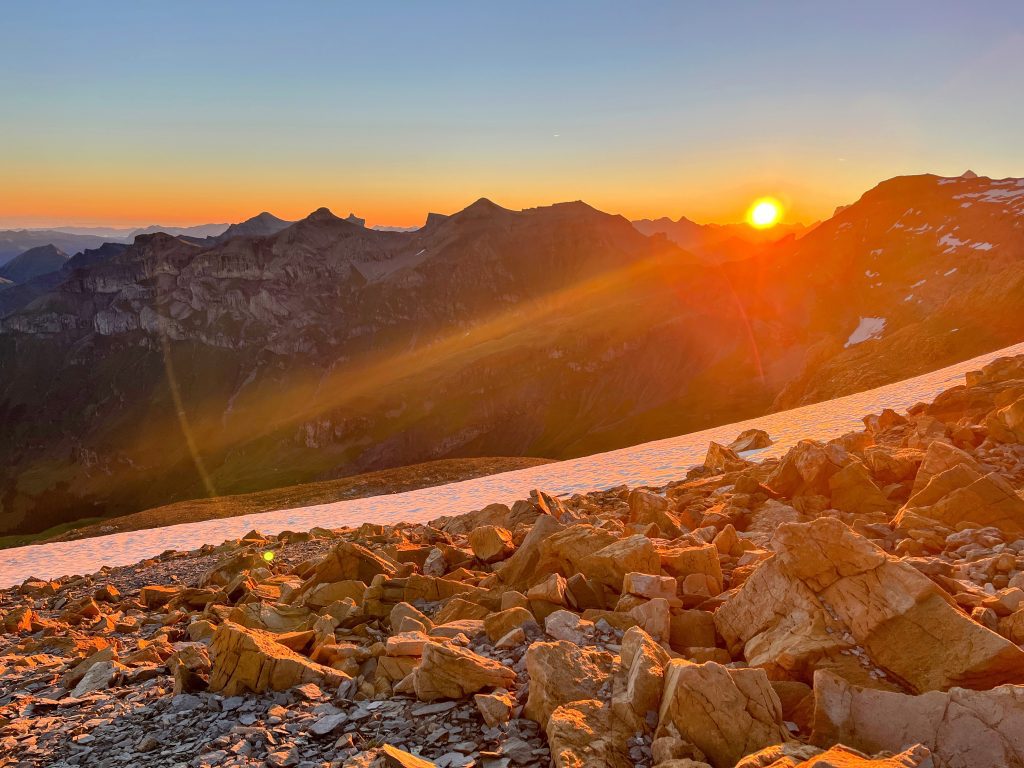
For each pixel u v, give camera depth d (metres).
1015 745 5.82
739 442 41.56
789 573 8.77
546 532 13.31
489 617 10.32
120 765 7.89
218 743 8.02
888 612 7.75
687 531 16.34
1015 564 10.17
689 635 9.31
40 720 9.55
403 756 6.72
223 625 10.35
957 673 6.87
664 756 6.30
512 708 7.90
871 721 6.41
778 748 6.01
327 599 13.80
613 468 45.25
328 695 9.15
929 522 12.87
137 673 11.05
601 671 7.95
